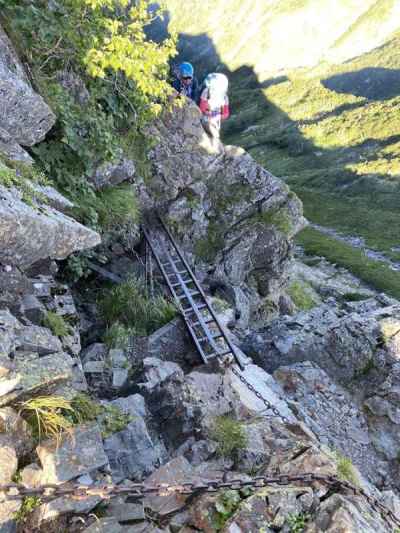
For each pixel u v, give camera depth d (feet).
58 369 12.36
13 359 11.87
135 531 11.76
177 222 35.65
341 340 33.24
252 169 38.40
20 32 20.59
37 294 17.17
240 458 16.44
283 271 42.16
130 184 31.14
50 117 18.15
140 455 15.30
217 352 27.04
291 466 15.88
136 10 23.91
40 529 10.42
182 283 31.30
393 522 13.38
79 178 24.03
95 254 27.02
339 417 29.81
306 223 42.29
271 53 348.18
